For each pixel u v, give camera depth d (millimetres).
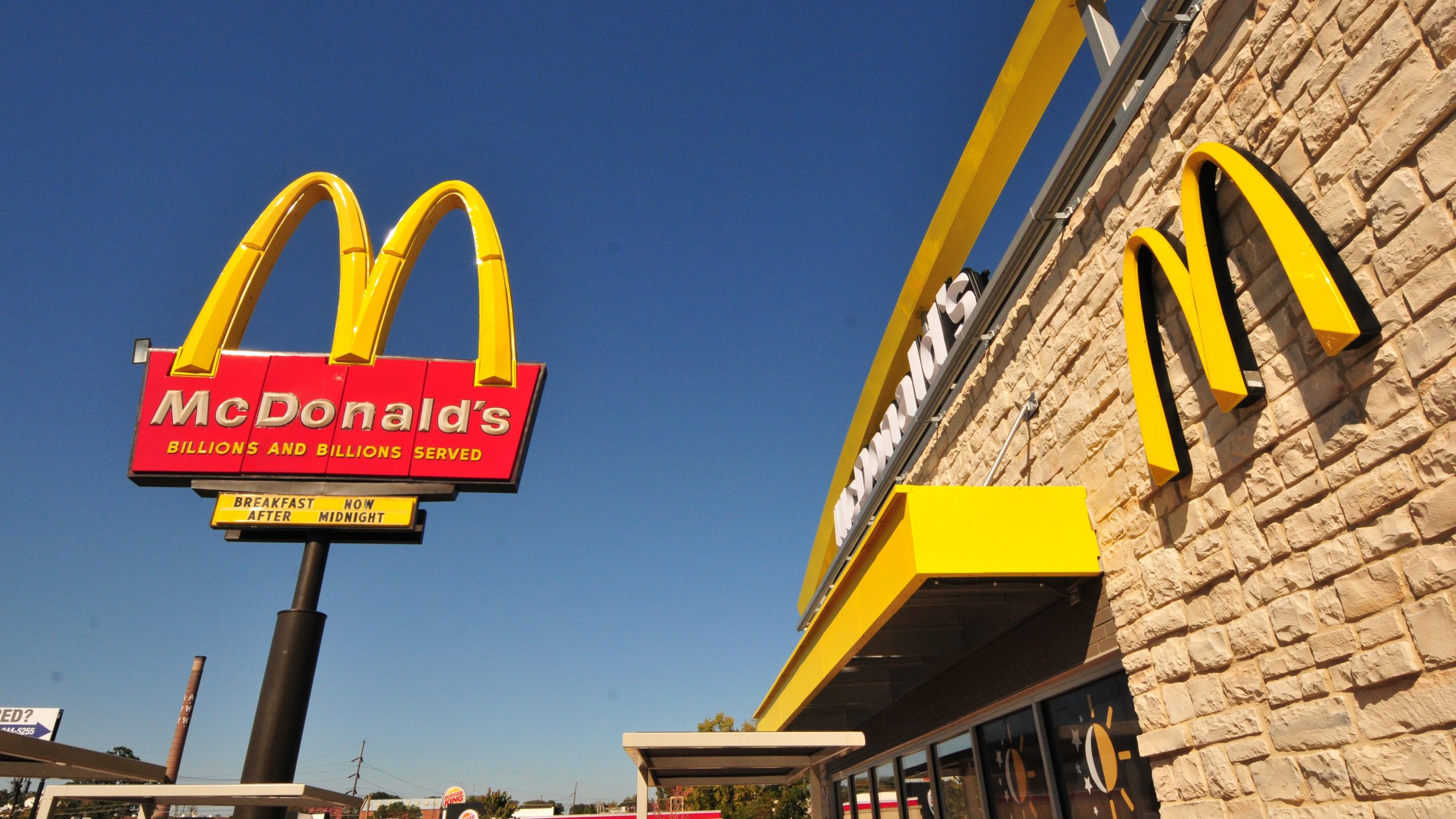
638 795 6973
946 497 5480
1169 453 4738
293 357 11531
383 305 12062
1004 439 7398
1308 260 3689
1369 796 3488
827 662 7875
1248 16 4445
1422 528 3295
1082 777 5977
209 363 11336
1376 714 3486
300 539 10711
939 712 8703
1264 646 4125
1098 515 5605
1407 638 3357
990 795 7562
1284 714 3975
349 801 10227
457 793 49719
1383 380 3496
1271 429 4113
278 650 9805
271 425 11086
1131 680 5129
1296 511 3977
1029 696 6727
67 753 7535
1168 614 4816
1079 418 5969
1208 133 4695
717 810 51469
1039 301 6809
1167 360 5023
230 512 10547
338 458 10992
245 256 12094
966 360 8461
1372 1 3641
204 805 11953
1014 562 5398
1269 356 4141
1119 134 5617
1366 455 3570
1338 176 3760
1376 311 3537
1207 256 4398
